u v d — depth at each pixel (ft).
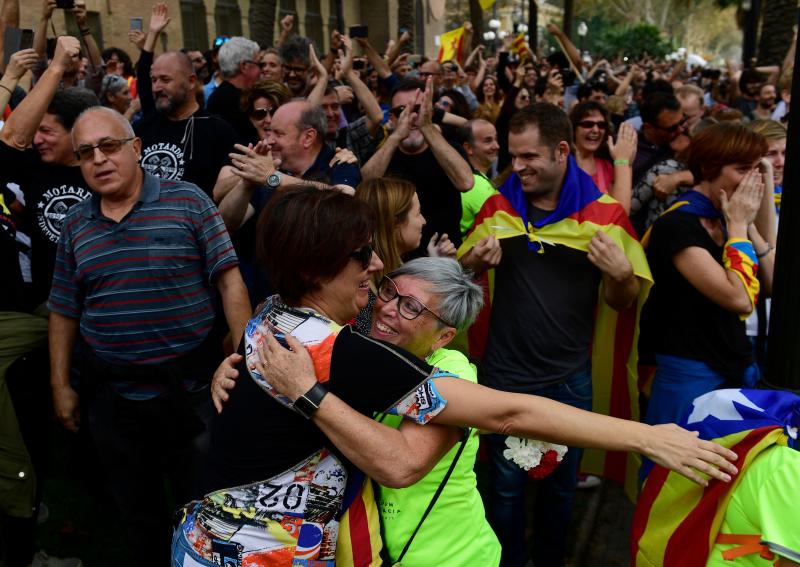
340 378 5.24
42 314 10.46
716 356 9.61
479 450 10.82
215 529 5.60
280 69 20.18
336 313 5.71
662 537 6.78
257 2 44.16
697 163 9.48
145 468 9.05
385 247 8.28
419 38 108.27
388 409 5.30
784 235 7.58
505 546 10.05
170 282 8.42
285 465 5.44
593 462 11.36
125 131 8.25
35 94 9.82
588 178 9.91
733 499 6.13
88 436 9.45
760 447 5.97
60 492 12.62
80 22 23.18
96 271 8.34
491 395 5.40
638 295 9.96
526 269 9.75
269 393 5.41
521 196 9.95
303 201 5.54
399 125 12.16
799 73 7.25
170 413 8.64
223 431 5.67
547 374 9.72
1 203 10.09
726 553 6.16
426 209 12.79
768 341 7.97
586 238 9.59
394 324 6.52
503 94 32.78
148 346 8.52
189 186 8.63
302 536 5.49
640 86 44.09
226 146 12.84
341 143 18.99
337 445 5.18
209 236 8.57
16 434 8.92
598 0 178.60
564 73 35.09
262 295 10.46
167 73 12.57
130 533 9.25
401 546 6.17
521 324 9.73
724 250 9.32
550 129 9.33
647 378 11.18
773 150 12.51
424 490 6.14
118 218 8.37
